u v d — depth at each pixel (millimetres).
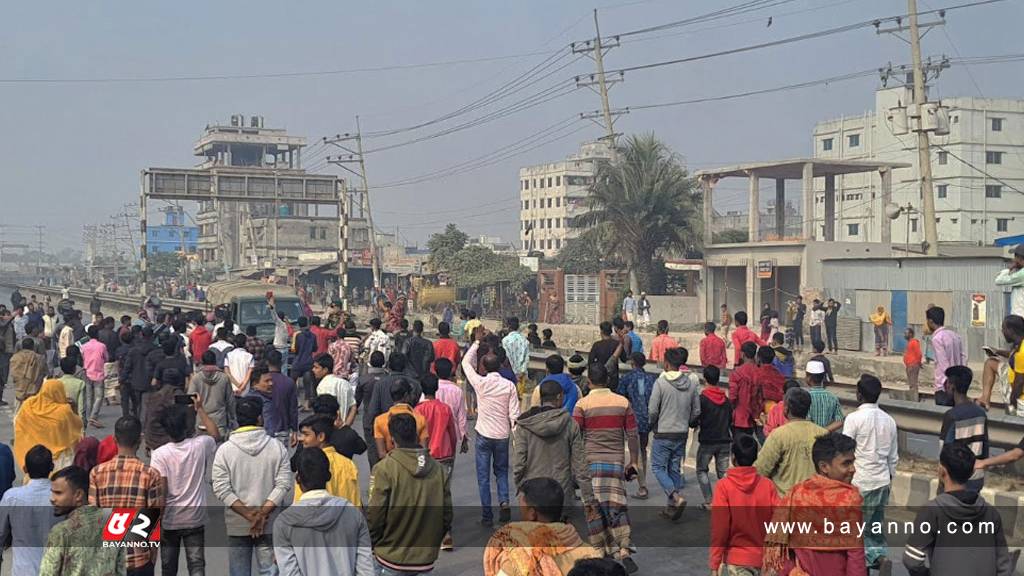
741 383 10008
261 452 6703
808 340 35219
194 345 17516
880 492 7230
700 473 9977
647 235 45062
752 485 5773
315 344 16719
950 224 79688
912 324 30500
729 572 5809
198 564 6922
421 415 8711
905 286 30766
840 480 5375
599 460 8117
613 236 45125
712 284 45094
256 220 117250
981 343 28500
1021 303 12234
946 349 11219
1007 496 8734
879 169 41875
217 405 11312
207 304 32656
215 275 117750
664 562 8234
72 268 188250
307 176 50750
